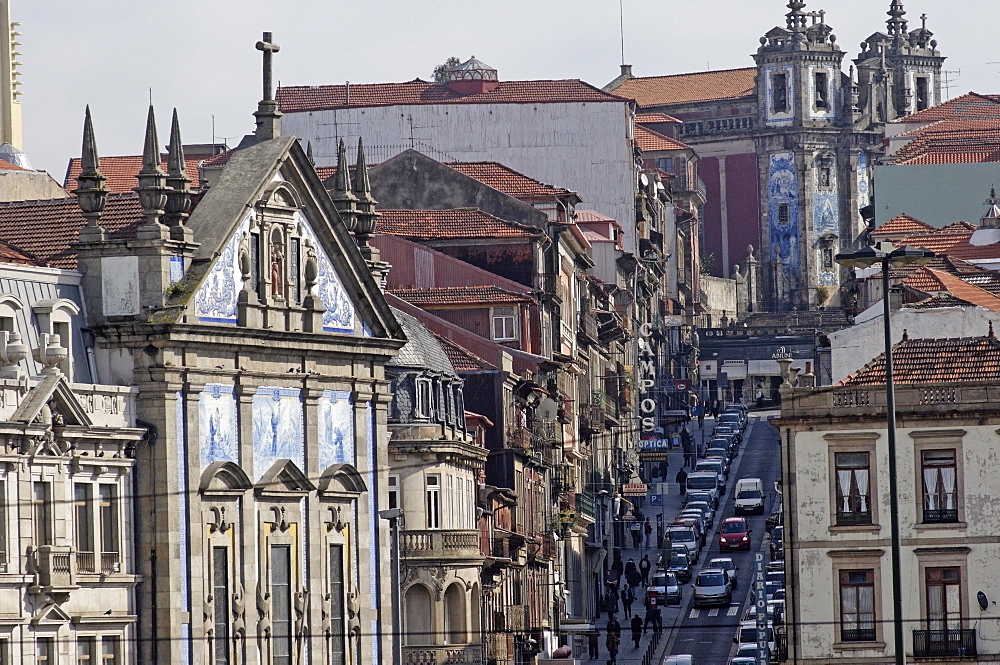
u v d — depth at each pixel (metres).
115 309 169.50
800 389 196.25
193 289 170.38
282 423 181.38
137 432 166.00
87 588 160.62
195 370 171.00
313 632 183.12
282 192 182.75
